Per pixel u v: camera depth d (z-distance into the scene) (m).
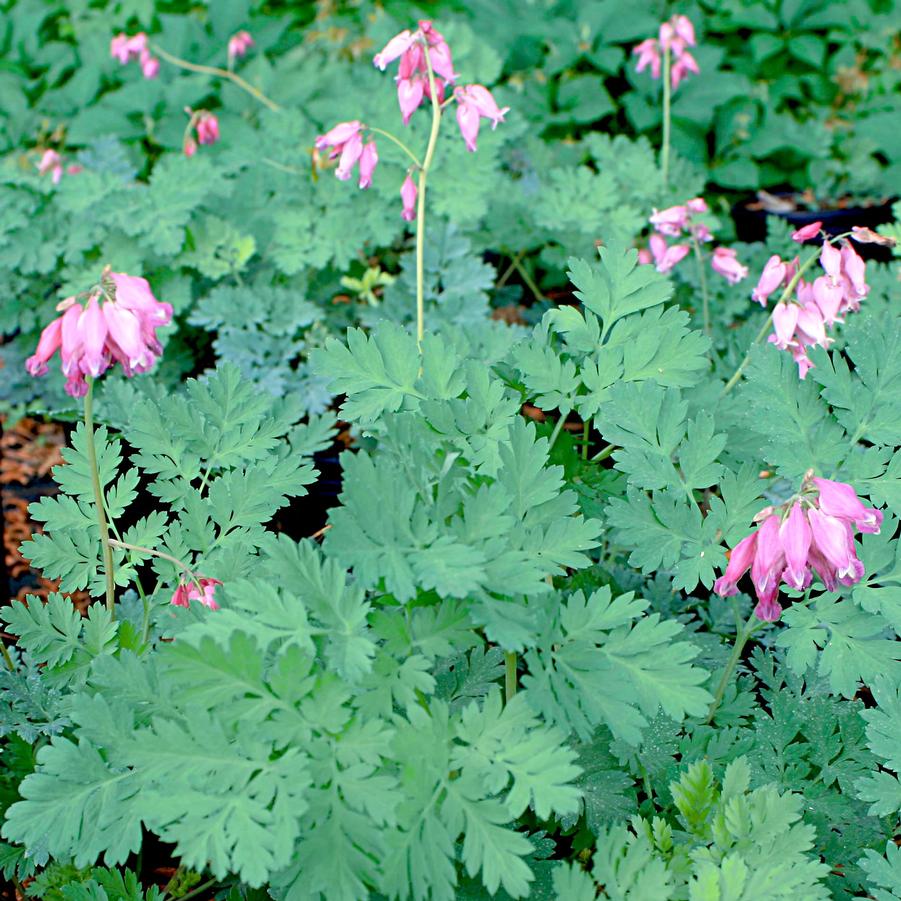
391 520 0.56
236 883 0.64
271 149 1.05
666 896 0.55
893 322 0.63
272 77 1.33
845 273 0.70
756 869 0.56
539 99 1.30
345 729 0.55
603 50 1.32
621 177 1.03
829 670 0.60
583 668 0.57
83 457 0.67
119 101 1.30
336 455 0.89
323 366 0.62
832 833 0.61
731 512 0.61
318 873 0.53
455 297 0.94
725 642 0.72
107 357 0.63
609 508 0.61
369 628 0.60
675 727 0.63
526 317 1.04
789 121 1.28
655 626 0.57
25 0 1.59
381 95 1.04
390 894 0.53
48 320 1.02
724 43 1.46
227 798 0.54
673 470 0.62
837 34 1.43
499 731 0.55
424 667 0.56
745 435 0.69
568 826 0.62
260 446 0.66
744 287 0.95
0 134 1.36
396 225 0.98
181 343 1.00
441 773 0.55
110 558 0.65
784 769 0.63
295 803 0.53
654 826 0.58
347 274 1.03
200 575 0.65
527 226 1.01
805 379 0.62
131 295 0.62
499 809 0.54
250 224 1.02
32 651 0.64
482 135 0.99
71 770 0.57
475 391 0.61
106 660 0.58
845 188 1.24
